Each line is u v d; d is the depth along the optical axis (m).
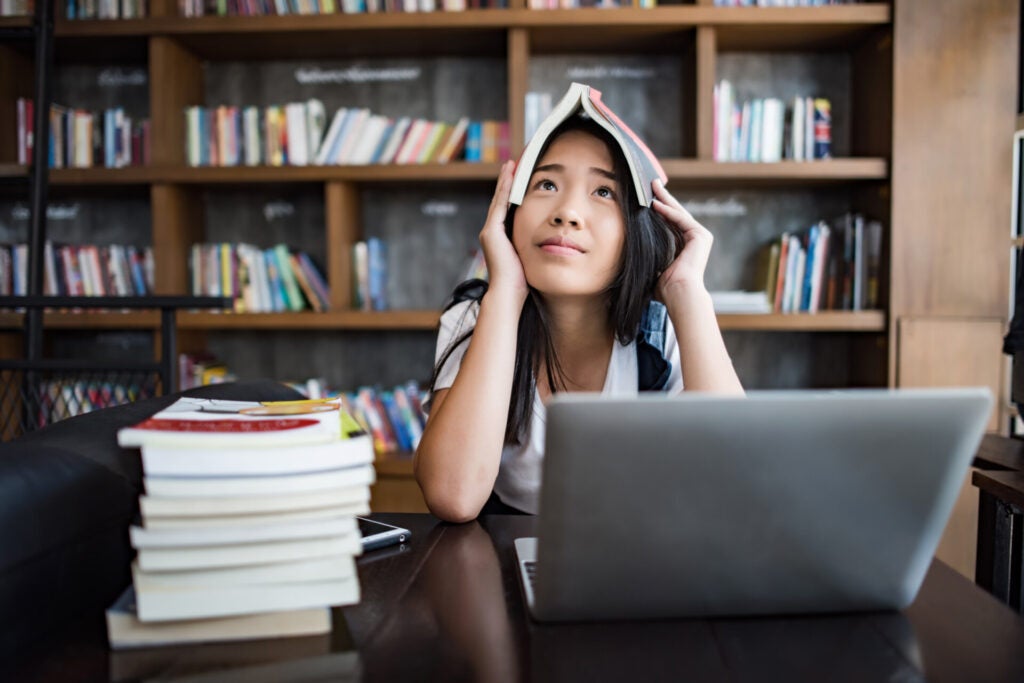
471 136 2.50
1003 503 1.02
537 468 1.03
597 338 1.03
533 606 0.57
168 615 0.52
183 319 2.46
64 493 0.56
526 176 0.91
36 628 0.53
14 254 2.58
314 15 2.38
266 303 2.54
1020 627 0.57
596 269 0.91
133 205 2.80
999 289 2.31
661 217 0.98
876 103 2.44
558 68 2.69
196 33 2.42
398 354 2.80
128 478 0.66
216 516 0.52
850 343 2.67
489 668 0.50
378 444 2.53
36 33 2.07
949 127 2.30
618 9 2.33
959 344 2.31
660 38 2.49
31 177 2.06
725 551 0.55
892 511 0.55
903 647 0.53
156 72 2.45
